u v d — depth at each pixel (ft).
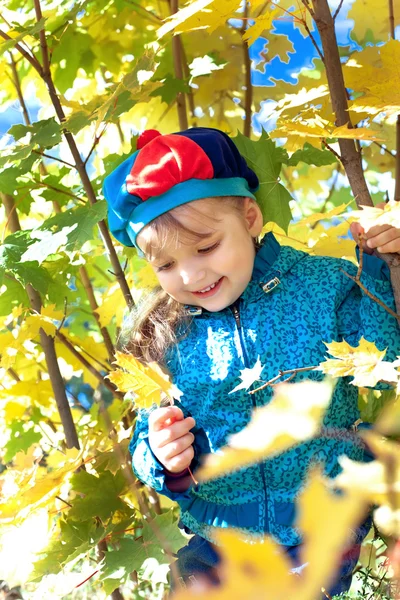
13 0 5.74
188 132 3.98
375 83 3.34
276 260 3.87
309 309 3.73
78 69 6.47
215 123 6.38
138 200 3.60
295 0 5.82
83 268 5.94
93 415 5.96
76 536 4.55
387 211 2.37
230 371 3.79
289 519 3.66
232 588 0.48
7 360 4.74
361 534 3.28
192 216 3.50
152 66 3.81
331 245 4.24
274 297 3.81
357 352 2.32
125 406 4.84
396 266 3.14
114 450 4.50
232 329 3.84
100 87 6.55
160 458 3.58
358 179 3.10
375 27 5.90
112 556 3.99
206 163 3.57
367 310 3.44
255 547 0.50
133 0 6.04
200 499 3.98
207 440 3.94
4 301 5.34
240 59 6.15
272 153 4.44
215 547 4.00
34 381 6.03
